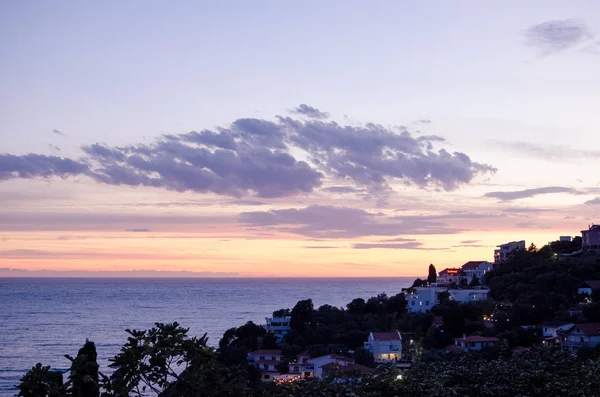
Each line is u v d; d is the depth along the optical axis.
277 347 119.69
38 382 32.94
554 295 125.75
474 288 150.12
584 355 85.81
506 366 53.31
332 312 141.12
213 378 38.66
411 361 99.38
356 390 45.34
